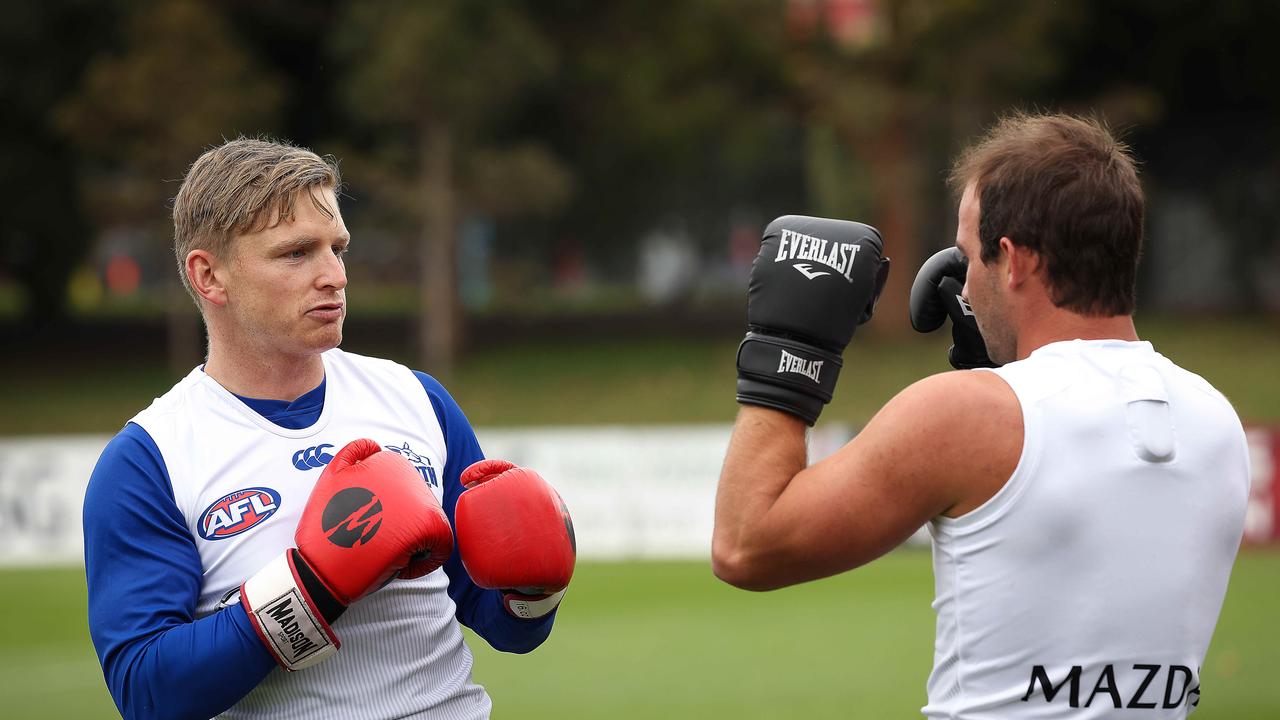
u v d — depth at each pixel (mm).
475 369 48531
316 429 4895
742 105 48625
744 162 74812
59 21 47094
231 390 4879
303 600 4336
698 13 45094
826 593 20219
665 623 18141
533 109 53000
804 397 4285
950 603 4074
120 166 50156
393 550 4387
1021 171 4082
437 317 46594
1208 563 4023
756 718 13039
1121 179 4062
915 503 4004
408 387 5207
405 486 4539
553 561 4793
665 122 48938
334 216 4828
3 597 20594
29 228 51656
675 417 41688
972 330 4816
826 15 45125
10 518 23297
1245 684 13750
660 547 23859
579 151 56000
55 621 18734
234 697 4371
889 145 47344
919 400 4035
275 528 4707
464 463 5324
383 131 49219
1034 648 3922
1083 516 3885
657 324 61750
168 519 4613
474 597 5316
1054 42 49375
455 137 44312
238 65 42875
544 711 13484
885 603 19328
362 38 43438
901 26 43531
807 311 4273
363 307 81750
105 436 40812
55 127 46312
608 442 23984
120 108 41375
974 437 3947
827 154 54000
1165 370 4113
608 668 15516
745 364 4332
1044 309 4137
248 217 4668
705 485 23859
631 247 89562
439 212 44594
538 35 46844
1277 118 57250
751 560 4156
